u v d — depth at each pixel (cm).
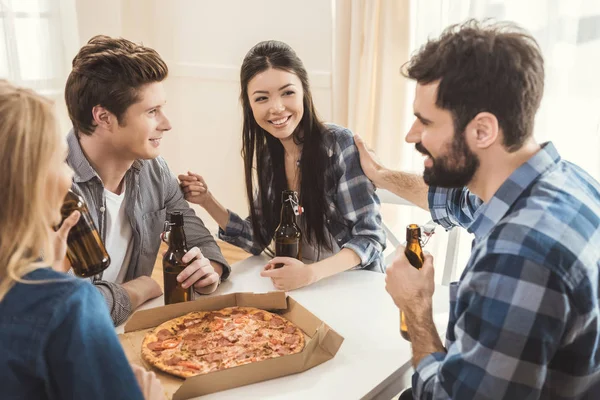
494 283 91
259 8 333
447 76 97
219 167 374
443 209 148
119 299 143
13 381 76
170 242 147
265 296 137
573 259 90
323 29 315
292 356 117
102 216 162
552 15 246
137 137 155
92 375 76
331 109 320
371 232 175
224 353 121
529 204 96
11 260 75
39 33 337
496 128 97
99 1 350
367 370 120
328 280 161
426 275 116
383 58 284
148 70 151
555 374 99
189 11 357
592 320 93
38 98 79
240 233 189
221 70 355
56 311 77
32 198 76
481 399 93
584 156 254
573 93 250
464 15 265
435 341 113
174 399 108
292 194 159
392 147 293
